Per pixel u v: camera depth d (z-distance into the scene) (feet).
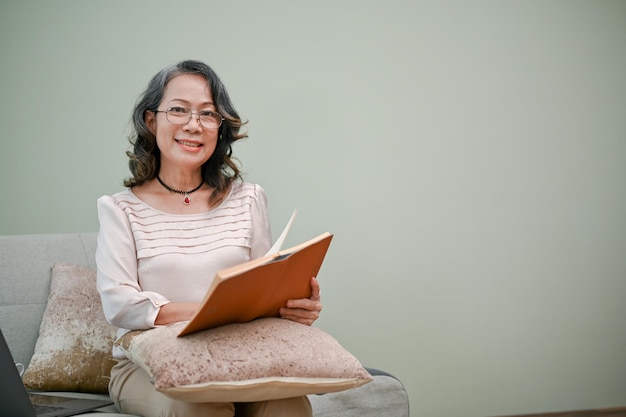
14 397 4.78
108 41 11.04
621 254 12.73
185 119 6.47
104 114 11.00
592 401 12.50
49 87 10.88
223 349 4.84
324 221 11.68
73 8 10.96
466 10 12.23
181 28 11.28
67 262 8.09
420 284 11.95
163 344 4.89
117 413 5.89
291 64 11.66
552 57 12.53
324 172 11.71
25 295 7.75
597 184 12.66
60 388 7.14
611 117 12.75
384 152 11.89
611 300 12.64
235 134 6.87
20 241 8.01
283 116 11.60
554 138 12.50
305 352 5.05
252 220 6.80
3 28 10.77
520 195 12.35
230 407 5.39
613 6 12.76
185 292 6.32
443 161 12.09
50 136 10.87
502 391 12.16
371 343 11.75
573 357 12.45
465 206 12.14
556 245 12.46
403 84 11.99
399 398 7.45
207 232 6.55
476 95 12.23
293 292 5.56
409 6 12.05
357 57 11.86
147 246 6.33
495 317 12.18
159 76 6.61
